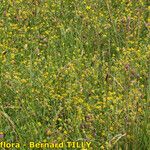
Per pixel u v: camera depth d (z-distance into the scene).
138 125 9.70
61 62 12.97
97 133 10.09
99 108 10.48
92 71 12.04
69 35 14.44
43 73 12.32
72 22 15.17
